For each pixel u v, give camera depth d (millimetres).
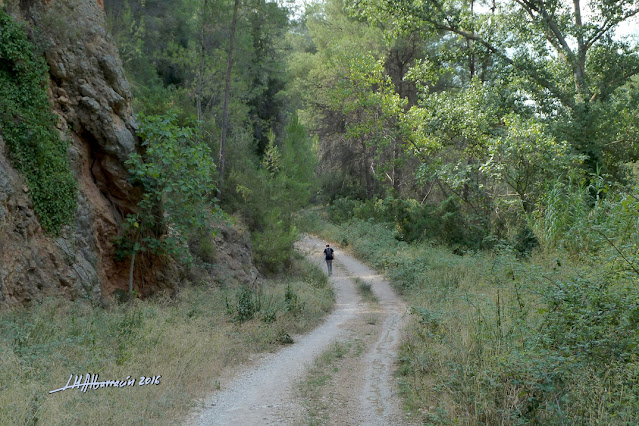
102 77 13734
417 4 25328
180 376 8352
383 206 37875
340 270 27531
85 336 9172
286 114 40844
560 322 7531
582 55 24172
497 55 24969
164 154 13578
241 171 23078
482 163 25672
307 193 25281
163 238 14945
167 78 29000
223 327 12391
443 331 10086
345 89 32844
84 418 6117
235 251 19672
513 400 6074
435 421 6520
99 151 13492
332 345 11883
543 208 21359
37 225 11023
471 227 28391
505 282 13969
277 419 6859
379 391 8172
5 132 10648
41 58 12141
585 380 6102
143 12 27141
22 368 7066
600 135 23391
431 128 27109
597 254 12156
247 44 23547
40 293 10562
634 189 11703
